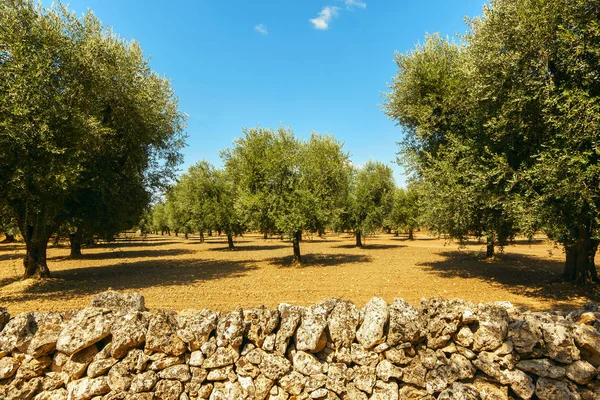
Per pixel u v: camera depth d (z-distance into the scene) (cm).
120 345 385
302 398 387
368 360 393
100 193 1630
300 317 412
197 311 433
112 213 1862
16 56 1096
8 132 1012
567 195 877
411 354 393
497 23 1035
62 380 392
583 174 795
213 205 3481
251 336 402
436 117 1480
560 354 376
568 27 916
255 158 2044
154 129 1786
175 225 5234
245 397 384
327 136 2455
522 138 1080
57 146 1203
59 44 1248
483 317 389
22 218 1416
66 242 5000
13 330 398
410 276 1559
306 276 1616
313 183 2111
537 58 949
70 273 1795
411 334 386
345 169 2364
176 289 1290
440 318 397
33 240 1379
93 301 465
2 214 1377
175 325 413
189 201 3544
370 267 1914
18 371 388
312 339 390
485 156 1155
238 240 5541
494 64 1036
